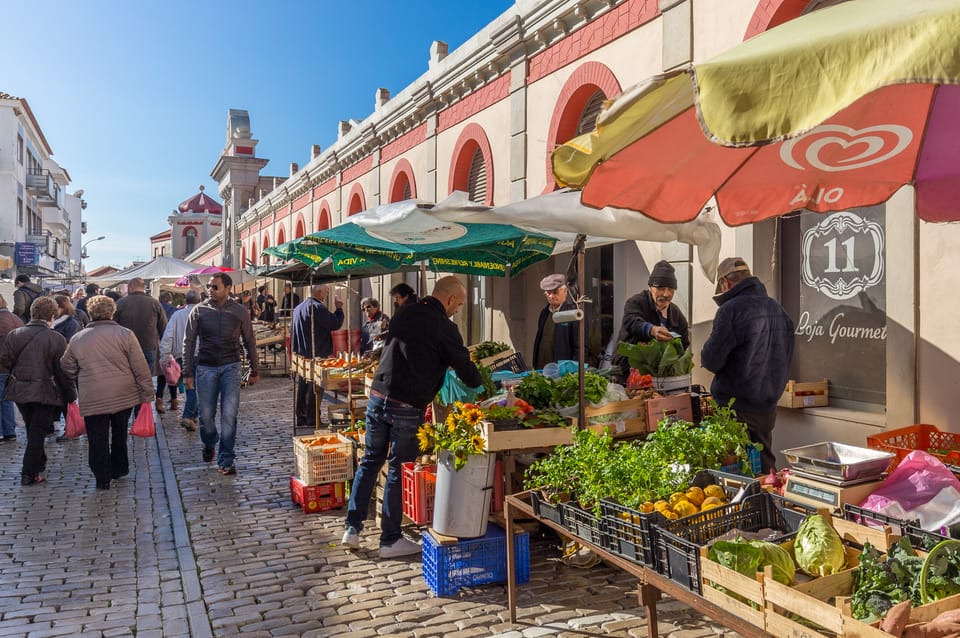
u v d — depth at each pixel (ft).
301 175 83.10
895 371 18.47
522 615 13.67
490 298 41.32
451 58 43.21
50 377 23.84
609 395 17.06
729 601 8.05
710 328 24.67
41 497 22.26
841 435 20.01
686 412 17.51
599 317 32.99
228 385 25.38
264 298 84.43
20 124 144.46
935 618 6.88
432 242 19.71
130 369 23.63
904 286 18.22
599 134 8.57
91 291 48.75
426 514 16.76
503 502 17.19
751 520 10.01
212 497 22.13
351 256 24.34
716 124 6.88
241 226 128.98
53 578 15.84
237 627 13.35
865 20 6.54
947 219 13.58
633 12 28.37
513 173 36.99
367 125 58.65
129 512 20.66
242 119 135.13
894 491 9.81
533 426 15.51
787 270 22.75
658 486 11.01
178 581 15.58
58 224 198.18
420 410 16.93
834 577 7.91
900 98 10.24
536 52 35.27
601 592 14.73
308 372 31.27
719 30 23.91
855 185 13.76
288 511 20.72
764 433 16.72
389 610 14.01
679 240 17.34
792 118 6.45
